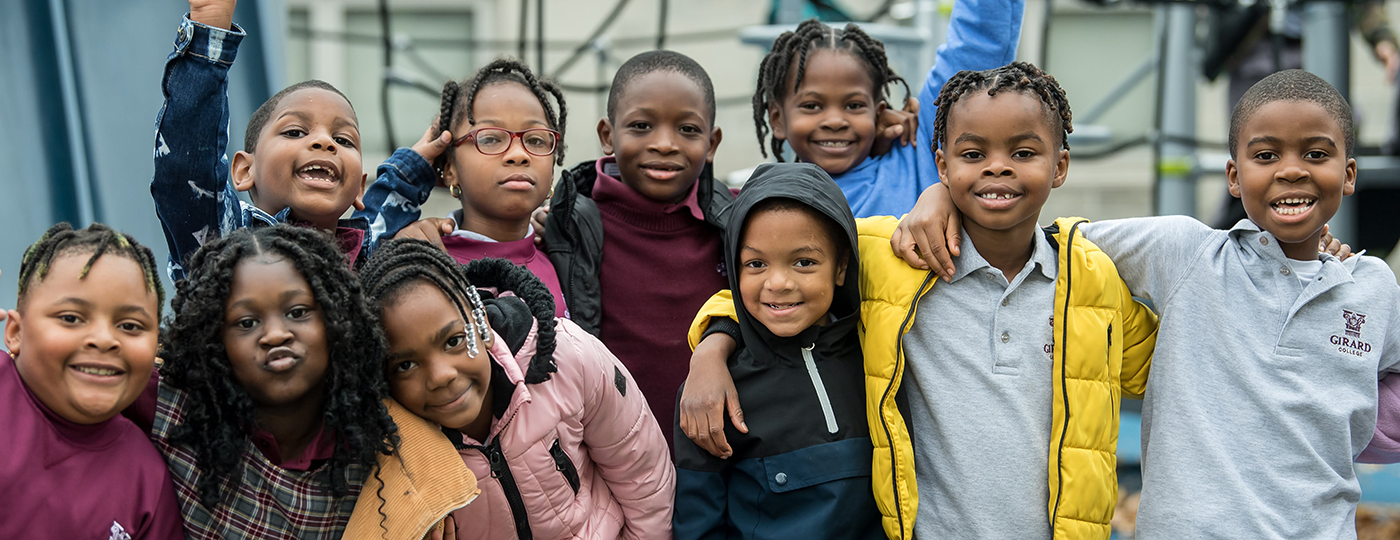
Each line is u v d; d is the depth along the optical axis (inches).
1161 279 75.0
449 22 310.8
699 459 72.1
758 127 104.8
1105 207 340.5
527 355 66.6
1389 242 207.2
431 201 249.9
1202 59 210.5
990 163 69.9
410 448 61.6
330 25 308.2
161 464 58.4
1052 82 72.4
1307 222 72.0
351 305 59.2
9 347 56.2
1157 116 194.7
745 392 72.2
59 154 108.8
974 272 73.5
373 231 84.2
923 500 72.8
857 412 72.7
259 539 59.9
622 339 85.8
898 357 71.5
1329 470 71.6
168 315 60.4
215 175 71.6
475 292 64.2
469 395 62.1
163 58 115.9
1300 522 70.6
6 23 104.9
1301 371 72.9
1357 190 203.3
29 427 54.5
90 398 54.0
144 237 116.3
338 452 60.5
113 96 113.6
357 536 60.2
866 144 97.3
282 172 73.6
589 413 69.6
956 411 71.8
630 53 305.7
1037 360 72.0
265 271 56.8
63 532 54.3
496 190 81.7
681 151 87.0
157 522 57.3
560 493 67.8
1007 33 92.8
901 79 102.6
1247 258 74.9
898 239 73.7
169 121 69.8
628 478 71.6
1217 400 72.7
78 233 56.1
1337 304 73.7
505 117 82.1
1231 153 76.6
